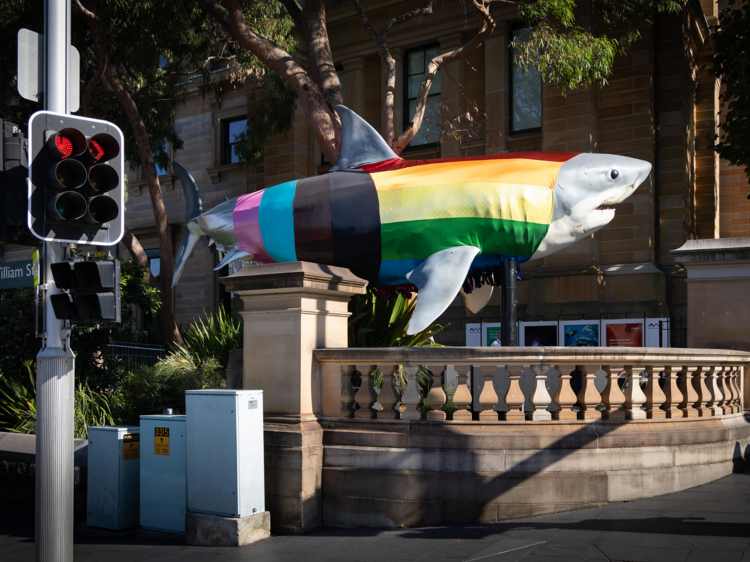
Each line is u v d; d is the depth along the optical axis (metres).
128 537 6.61
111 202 4.81
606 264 17.05
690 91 19.00
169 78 19.53
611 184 7.52
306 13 13.31
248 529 5.98
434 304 7.05
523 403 6.38
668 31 17.64
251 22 16.47
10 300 10.83
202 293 23.89
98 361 10.74
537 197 7.41
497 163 7.70
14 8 14.06
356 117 8.23
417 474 6.13
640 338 15.30
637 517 5.61
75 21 15.38
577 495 6.04
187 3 15.16
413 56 20.33
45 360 4.85
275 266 6.76
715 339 8.95
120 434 6.68
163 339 15.44
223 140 24.36
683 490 6.44
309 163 22.16
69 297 4.74
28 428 9.11
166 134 19.44
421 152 19.66
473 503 6.02
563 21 12.20
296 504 6.30
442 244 7.43
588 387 6.38
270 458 6.47
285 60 12.84
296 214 7.91
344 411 6.66
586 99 16.94
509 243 7.45
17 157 4.98
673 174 17.39
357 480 6.34
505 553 4.96
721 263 8.98
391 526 6.16
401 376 6.91
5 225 4.92
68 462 4.82
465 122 18.78
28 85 4.93
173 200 25.03
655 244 17.22
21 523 7.80
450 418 6.91
